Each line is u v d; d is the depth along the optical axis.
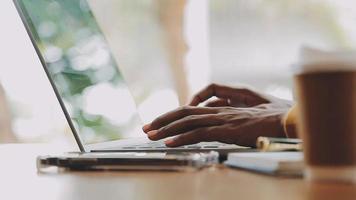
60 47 1.00
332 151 0.48
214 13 2.75
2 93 2.57
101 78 1.19
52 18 1.02
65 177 0.61
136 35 2.66
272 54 2.72
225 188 0.49
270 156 0.61
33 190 0.50
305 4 2.67
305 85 0.48
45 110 2.58
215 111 0.96
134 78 2.59
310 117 0.48
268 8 2.72
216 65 2.76
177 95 2.60
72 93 0.98
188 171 0.64
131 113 1.35
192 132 0.89
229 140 0.90
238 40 2.75
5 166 0.78
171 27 2.67
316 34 2.67
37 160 0.70
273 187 0.49
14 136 2.59
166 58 2.66
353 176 0.48
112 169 0.67
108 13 2.63
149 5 2.68
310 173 0.50
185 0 2.67
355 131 0.47
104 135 1.11
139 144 1.05
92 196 0.46
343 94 0.46
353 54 0.46
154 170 0.65
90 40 1.24
